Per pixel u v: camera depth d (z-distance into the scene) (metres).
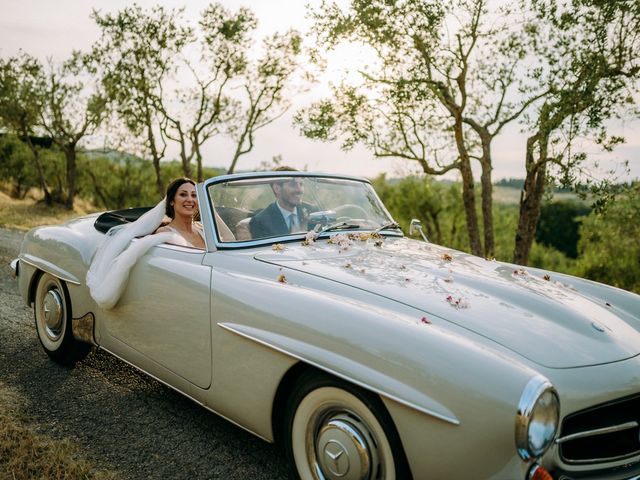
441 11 9.02
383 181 23.38
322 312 2.42
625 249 18.67
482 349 2.12
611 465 2.23
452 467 2.04
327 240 3.48
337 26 9.12
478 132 10.59
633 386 2.27
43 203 23.19
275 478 2.72
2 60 21.03
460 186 21.48
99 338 3.71
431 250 3.56
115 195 26.34
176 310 3.05
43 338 4.18
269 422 2.62
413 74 9.52
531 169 9.57
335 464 2.35
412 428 2.10
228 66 17.81
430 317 2.40
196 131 18.66
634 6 7.92
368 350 2.22
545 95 8.60
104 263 3.49
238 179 3.50
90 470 2.66
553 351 2.29
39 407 3.33
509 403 1.91
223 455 2.91
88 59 17.97
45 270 4.03
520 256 10.46
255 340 2.57
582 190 8.28
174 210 3.89
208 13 17.52
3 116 21.50
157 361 3.23
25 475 2.57
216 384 2.85
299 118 10.20
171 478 2.68
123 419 3.24
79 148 22.44
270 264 2.95
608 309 2.96
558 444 2.10
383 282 2.73
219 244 3.15
